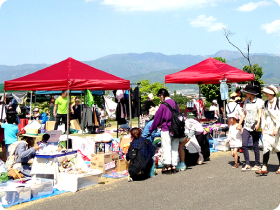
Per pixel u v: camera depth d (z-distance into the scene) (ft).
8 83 27.32
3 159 27.45
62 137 28.27
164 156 22.94
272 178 20.81
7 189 17.48
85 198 17.78
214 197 17.12
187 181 20.76
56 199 17.83
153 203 16.47
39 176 20.79
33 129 21.99
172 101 23.18
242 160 27.66
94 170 21.36
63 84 26.81
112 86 28.81
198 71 36.58
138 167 21.13
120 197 17.72
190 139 25.88
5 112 28.43
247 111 23.07
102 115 55.47
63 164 21.74
